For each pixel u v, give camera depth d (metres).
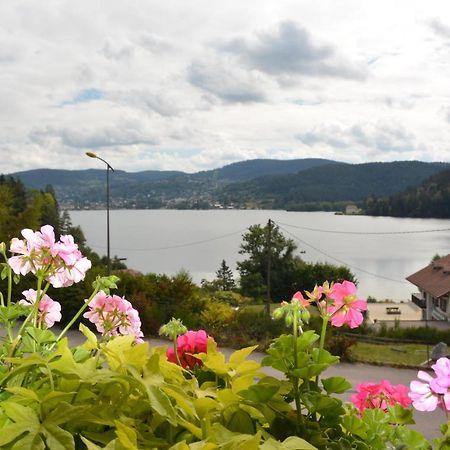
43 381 1.16
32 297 1.84
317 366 1.25
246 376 1.27
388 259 118.94
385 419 1.45
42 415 1.03
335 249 137.12
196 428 1.06
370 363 17.70
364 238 166.75
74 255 1.58
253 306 41.25
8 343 1.45
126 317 1.74
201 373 1.51
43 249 1.55
